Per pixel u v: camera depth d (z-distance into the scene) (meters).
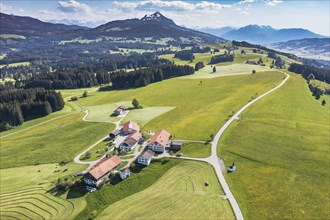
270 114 139.12
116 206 75.25
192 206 72.69
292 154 98.75
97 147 114.12
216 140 111.44
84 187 85.75
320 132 117.50
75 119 156.38
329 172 87.19
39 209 77.56
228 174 87.50
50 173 95.62
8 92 198.00
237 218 68.00
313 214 69.00
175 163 94.88
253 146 105.06
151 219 68.94
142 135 119.50
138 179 87.25
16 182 91.12
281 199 74.81
